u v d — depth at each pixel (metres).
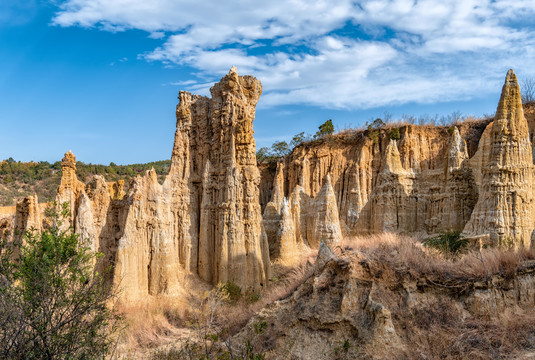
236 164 34.66
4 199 61.69
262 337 21.05
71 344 15.51
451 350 17.59
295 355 19.67
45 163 88.31
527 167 30.80
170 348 23.38
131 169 86.75
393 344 18.16
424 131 59.38
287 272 36.41
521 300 19.50
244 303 29.94
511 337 17.53
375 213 47.25
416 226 45.69
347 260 21.47
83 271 19.92
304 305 21.39
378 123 64.38
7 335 14.27
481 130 58.16
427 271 20.58
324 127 71.62
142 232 31.44
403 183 46.84
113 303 27.92
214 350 21.11
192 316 28.39
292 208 44.66
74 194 31.83
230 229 33.31
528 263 20.12
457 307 19.42
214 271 33.91
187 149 36.38
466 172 41.06
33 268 16.53
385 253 21.73
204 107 37.19
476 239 29.73
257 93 38.22
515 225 29.84
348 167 63.31
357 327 19.09
